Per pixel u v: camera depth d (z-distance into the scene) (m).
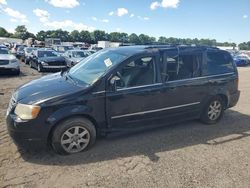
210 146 5.12
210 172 4.18
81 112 4.49
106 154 4.64
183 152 4.82
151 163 4.39
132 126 5.09
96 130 4.82
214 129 6.02
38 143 4.35
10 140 5.09
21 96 4.54
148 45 5.74
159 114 5.36
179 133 5.70
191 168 4.27
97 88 4.64
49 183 3.76
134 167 4.25
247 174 4.16
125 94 4.87
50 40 66.69
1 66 14.95
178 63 5.57
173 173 4.11
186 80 5.64
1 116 6.57
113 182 3.83
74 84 4.84
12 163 4.27
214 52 6.23
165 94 5.34
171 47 5.61
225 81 6.28
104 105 4.71
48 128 4.32
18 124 4.25
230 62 6.54
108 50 5.73
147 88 5.11
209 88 6.02
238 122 6.57
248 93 10.35
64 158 4.46
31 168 4.13
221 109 6.41
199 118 6.25
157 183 3.83
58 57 18.59
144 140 5.27
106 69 4.88
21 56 27.41
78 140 4.62
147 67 5.17
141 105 5.09
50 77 5.53
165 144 5.12
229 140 5.44
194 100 5.84
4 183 3.73
